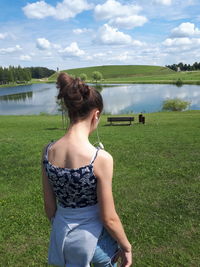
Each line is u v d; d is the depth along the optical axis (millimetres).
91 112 1773
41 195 6582
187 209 5637
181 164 8969
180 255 4133
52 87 133125
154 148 11617
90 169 1675
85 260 1786
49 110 53125
